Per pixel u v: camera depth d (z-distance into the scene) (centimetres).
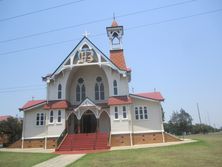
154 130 3738
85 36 4044
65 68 3956
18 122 5075
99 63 3891
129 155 2078
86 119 4053
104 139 3362
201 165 1439
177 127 5656
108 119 3991
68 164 1847
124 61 4284
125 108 3700
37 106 4009
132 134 3678
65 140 3397
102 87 4156
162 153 2088
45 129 3888
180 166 1443
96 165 1661
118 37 4559
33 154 2627
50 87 3981
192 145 2680
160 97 3931
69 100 4109
